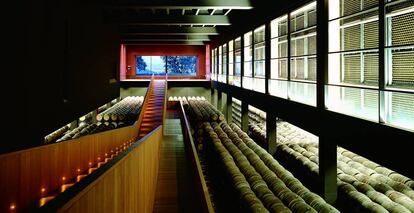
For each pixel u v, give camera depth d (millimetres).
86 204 2369
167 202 6148
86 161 6809
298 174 9477
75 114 10984
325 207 6367
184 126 11555
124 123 15727
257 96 12430
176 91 27312
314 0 7992
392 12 5727
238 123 21344
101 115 16094
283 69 12703
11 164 4211
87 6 11336
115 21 14812
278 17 10438
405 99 5551
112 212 3021
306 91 10320
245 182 7398
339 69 7941
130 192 3777
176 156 9711
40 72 8016
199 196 5234
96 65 13961
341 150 9656
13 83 6629
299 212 6180
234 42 17953
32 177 4684
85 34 12156
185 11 14969
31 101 7477
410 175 4465
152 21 14477
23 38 7105
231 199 7500
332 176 7441
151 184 5930
